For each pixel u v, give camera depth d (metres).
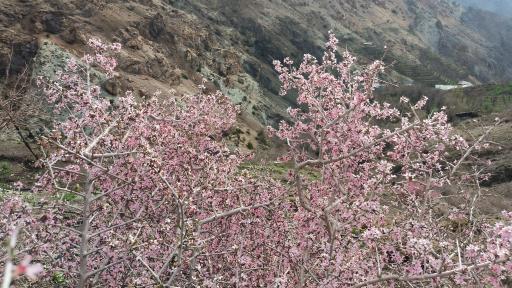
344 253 6.62
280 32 116.12
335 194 7.45
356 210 6.49
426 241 4.99
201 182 6.96
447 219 9.34
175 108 9.30
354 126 7.78
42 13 37.06
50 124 14.36
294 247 6.62
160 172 5.61
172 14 72.81
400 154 7.93
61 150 5.77
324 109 8.50
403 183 8.23
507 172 19.55
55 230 6.12
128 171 6.46
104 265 5.82
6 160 17.92
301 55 113.25
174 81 49.56
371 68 7.58
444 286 5.77
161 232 6.73
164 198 6.65
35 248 5.81
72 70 7.79
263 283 6.97
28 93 15.23
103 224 6.86
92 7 48.38
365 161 8.20
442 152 8.79
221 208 7.39
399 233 6.09
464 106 62.47
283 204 7.83
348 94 7.96
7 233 5.43
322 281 6.09
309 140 8.59
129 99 6.96
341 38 139.38
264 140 43.41
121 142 6.69
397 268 5.55
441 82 124.75
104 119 6.53
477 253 4.77
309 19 140.62
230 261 6.96
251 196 7.67
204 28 79.06
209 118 9.20
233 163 8.34
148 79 44.16
